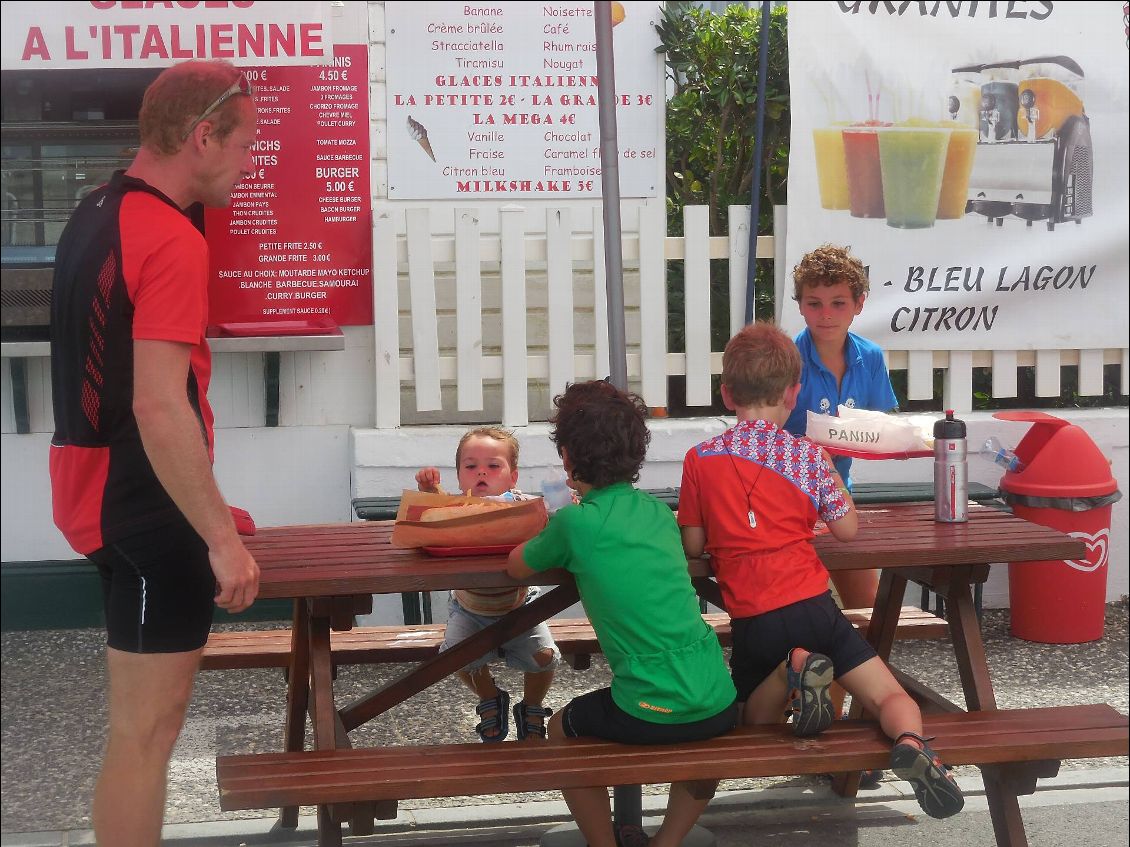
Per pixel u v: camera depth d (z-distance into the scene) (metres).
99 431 2.83
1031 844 3.71
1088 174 6.14
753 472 3.34
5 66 4.97
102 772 2.97
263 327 5.77
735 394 3.44
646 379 6.04
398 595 5.84
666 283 6.39
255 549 3.50
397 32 6.10
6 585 5.75
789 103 6.29
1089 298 6.21
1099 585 5.54
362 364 5.99
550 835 3.68
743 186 6.55
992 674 5.17
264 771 2.94
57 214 5.60
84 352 2.80
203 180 2.93
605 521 3.15
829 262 4.10
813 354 4.24
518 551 3.19
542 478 5.77
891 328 6.13
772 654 3.27
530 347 6.58
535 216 6.30
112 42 5.02
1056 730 3.21
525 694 3.97
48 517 5.81
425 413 6.38
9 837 3.67
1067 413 6.21
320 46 5.15
